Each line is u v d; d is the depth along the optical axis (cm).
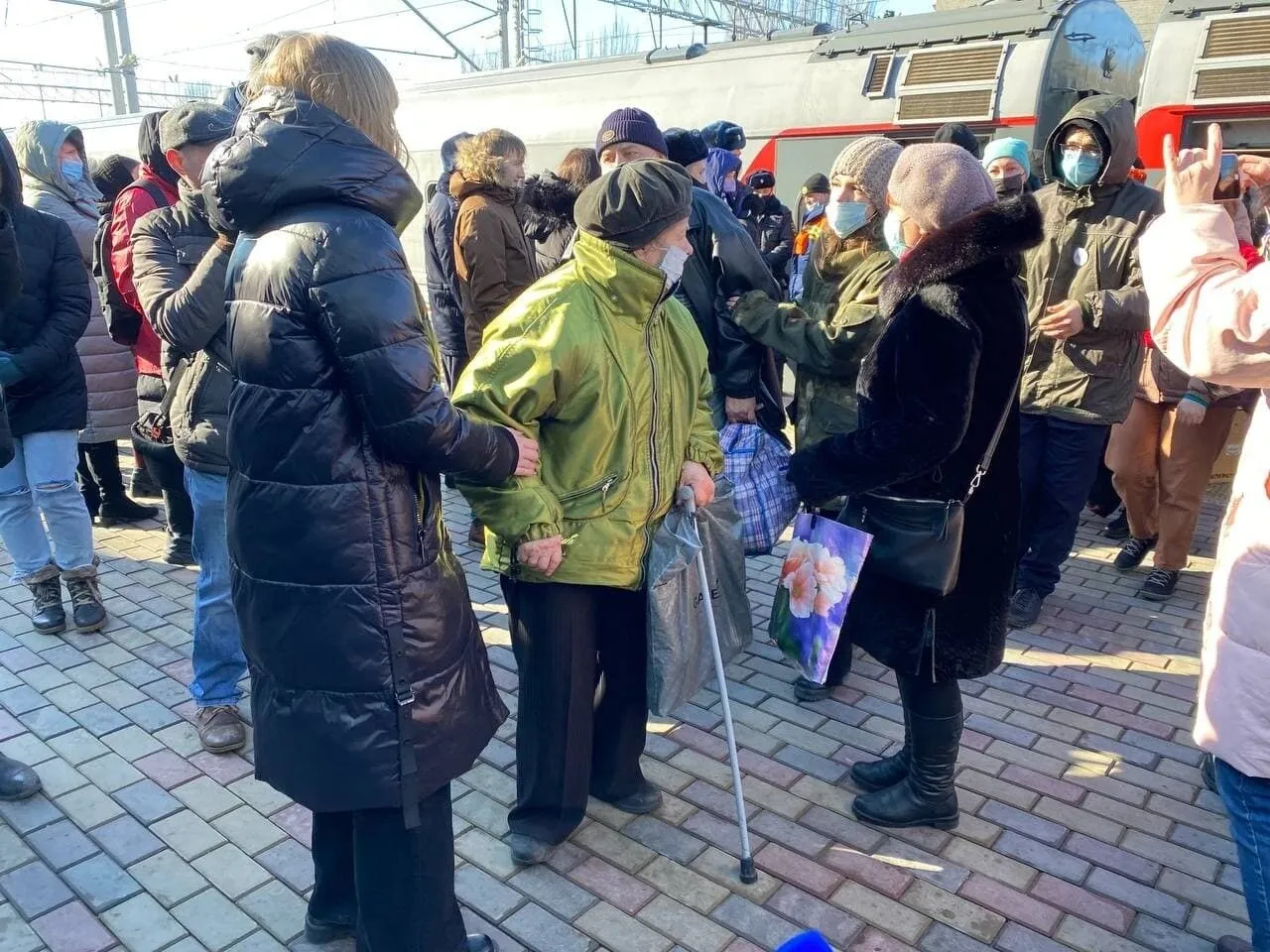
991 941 240
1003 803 296
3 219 295
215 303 270
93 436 509
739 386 347
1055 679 376
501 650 396
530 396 221
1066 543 416
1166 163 183
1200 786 307
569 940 239
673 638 246
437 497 194
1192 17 682
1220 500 598
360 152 172
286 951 236
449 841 206
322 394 175
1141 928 245
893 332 236
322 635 180
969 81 757
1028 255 415
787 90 886
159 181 371
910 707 273
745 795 298
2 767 294
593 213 227
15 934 240
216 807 290
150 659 381
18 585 453
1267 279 160
